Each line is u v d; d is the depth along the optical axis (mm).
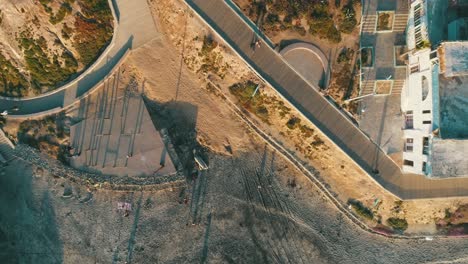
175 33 43250
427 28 36906
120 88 44312
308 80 40656
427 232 44312
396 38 40281
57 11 40625
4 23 41031
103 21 42375
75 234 44406
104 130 44312
